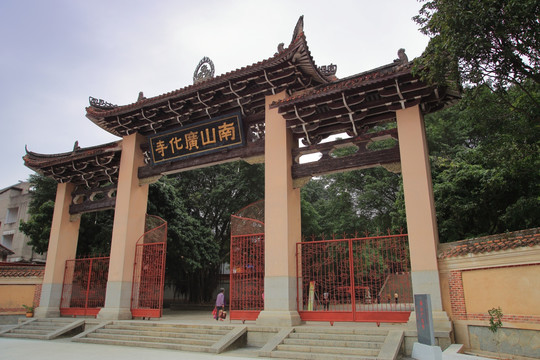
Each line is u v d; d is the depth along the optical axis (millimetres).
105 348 12461
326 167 13734
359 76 13398
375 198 29656
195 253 26531
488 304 10203
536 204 13680
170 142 16906
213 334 12922
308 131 14227
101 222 24172
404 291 11469
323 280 13031
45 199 26797
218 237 33281
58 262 18797
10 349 12336
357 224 30641
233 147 15695
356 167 13320
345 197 32188
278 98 14938
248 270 14172
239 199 31766
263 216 14625
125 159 18047
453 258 10992
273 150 14445
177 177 32656
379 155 13000
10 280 18531
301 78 14922
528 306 9430
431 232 11266
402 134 12430
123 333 14180
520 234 9945
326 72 16531
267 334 12180
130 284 16562
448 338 10180
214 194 31234
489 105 11531
